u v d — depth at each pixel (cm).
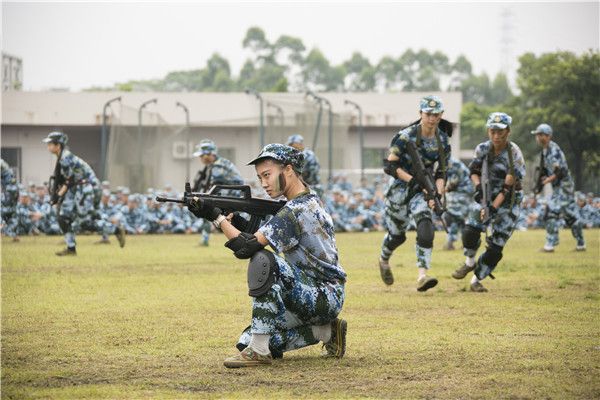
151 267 1773
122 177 3669
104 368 810
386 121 5288
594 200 4050
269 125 3797
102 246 2438
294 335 827
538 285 1444
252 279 797
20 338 962
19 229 3067
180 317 1109
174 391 721
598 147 4966
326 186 3531
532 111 5094
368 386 734
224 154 4900
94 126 4991
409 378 762
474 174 1362
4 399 698
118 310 1170
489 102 14100
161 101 5159
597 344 917
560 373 780
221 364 825
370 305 1211
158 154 3831
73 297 1300
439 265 1809
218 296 1311
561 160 2203
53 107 4931
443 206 1311
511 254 2150
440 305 1211
